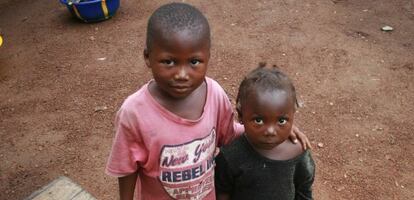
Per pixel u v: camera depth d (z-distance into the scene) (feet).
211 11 18.17
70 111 13.15
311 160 6.02
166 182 5.30
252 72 5.62
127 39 16.78
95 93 13.88
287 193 5.96
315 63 14.69
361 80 13.84
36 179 10.80
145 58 4.77
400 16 17.30
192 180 5.33
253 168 5.78
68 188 8.16
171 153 5.08
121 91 13.89
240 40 16.14
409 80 13.76
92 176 10.82
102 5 17.52
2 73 15.28
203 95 5.19
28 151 11.70
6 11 19.77
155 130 4.94
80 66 15.30
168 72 4.48
